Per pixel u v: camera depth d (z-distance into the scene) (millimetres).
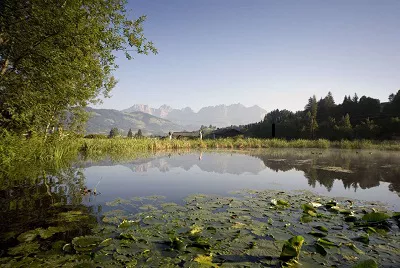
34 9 7766
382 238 3441
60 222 3707
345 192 6359
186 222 3885
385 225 3959
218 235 3387
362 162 13414
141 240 3166
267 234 3445
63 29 8250
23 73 8875
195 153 19047
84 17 9133
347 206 5047
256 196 5734
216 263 2645
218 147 28125
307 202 5254
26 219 3795
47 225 3574
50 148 11406
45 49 8266
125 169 9570
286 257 2748
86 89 10477
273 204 5008
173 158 14602
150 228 3590
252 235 3404
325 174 9258
